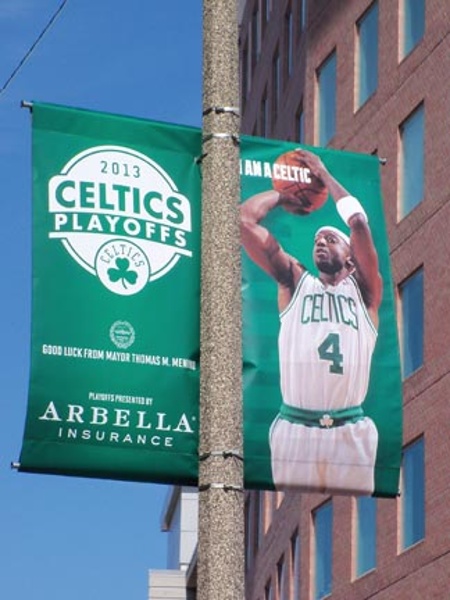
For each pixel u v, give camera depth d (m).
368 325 19.55
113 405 17.72
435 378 48.34
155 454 17.70
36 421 17.58
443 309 48.22
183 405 17.86
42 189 18.33
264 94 76.88
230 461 16.08
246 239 19.45
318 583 57.97
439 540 46.81
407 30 53.50
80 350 17.83
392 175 53.19
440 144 49.78
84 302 17.98
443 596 46.12
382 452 19.03
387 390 19.36
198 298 18.16
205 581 15.69
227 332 16.52
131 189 18.44
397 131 53.22
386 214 53.28
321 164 20.20
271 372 18.72
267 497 70.50
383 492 19.00
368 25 57.00
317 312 19.33
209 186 16.97
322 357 19.06
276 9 73.44
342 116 58.62
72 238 18.19
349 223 20.05
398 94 53.50
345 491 18.75
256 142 19.97
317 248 19.69
